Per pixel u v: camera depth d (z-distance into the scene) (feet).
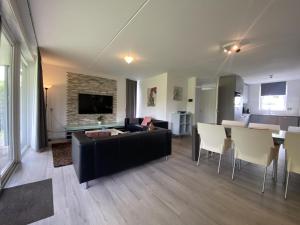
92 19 7.13
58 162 9.55
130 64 14.51
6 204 5.69
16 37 8.42
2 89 8.32
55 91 15.62
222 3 5.78
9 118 8.91
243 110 22.80
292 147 6.19
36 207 5.56
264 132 6.69
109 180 7.66
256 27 7.44
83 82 17.24
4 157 8.49
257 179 8.09
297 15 6.39
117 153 7.80
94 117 18.16
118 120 20.20
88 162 6.83
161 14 6.61
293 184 7.57
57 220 4.99
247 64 13.74
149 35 8.56
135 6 6.12
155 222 4.98
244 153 7.58
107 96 19.06
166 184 7.38
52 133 15.60
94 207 5.64
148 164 9.84
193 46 9.93
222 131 8.44
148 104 20.56
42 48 10.85
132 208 5.63
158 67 15.38
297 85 20.02
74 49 10.93
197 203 6.00
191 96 19.83
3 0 5.34
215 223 4.98
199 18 6.82
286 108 20.92
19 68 9.16
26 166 8.96
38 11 6.54
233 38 8.67
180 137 17.92
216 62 13.33
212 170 9.10
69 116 16.47
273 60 12.43
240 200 6.25
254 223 5.01
